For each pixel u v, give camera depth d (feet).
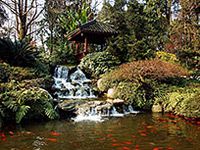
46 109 28.55
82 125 26.30
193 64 51.34
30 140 20.70
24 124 26.30
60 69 50.49
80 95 40.55
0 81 33.27
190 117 30.17
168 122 27.96
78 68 50.83
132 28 63.10
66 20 75.25
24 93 28.04
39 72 41.52
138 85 36.81
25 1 66.44
